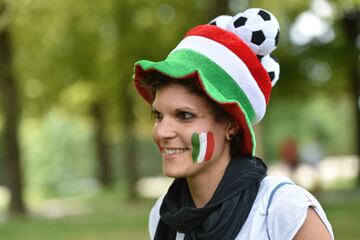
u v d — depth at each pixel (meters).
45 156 47.12
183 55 3.55
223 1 19.16
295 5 22.80
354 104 31.55
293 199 3.39
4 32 24.91
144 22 24.69
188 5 23.78
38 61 27.05
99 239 17.83
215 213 3.44
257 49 3.75
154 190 37.09
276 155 59.53
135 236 18.09
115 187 41.47
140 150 50.28
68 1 20.67
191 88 3.46
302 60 25.67
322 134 67.75
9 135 27.22
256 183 3.54
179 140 3.50
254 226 3.42
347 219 19.33
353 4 15.54
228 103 3.39
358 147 31.95
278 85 26.97
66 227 20.95
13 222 23.61
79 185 47.50
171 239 3.81
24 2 15.66
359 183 31.73
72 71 27.61
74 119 46.16
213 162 3.60
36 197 40.28
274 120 65.88
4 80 26.55
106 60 26.75
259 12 3.75
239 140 3.64
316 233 3.34
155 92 3.72
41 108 33.31
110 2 23.03
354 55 25.11
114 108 35.72
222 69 3.51
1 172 47.91
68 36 24.61
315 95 31.48
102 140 42.06
